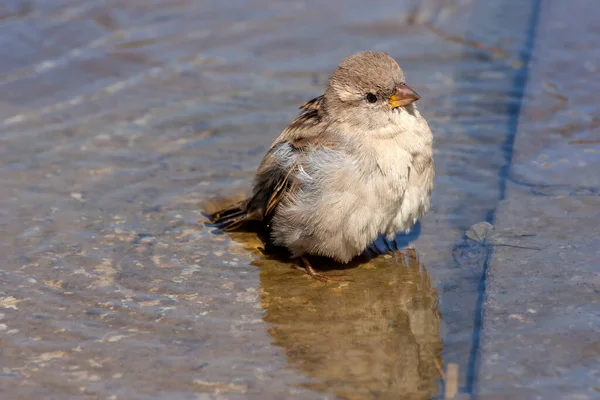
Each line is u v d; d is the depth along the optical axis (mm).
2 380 8469
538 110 13547
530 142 12703
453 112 14094
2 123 14297
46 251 11016
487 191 11859
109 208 12055
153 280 10414
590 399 7754
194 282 10406
